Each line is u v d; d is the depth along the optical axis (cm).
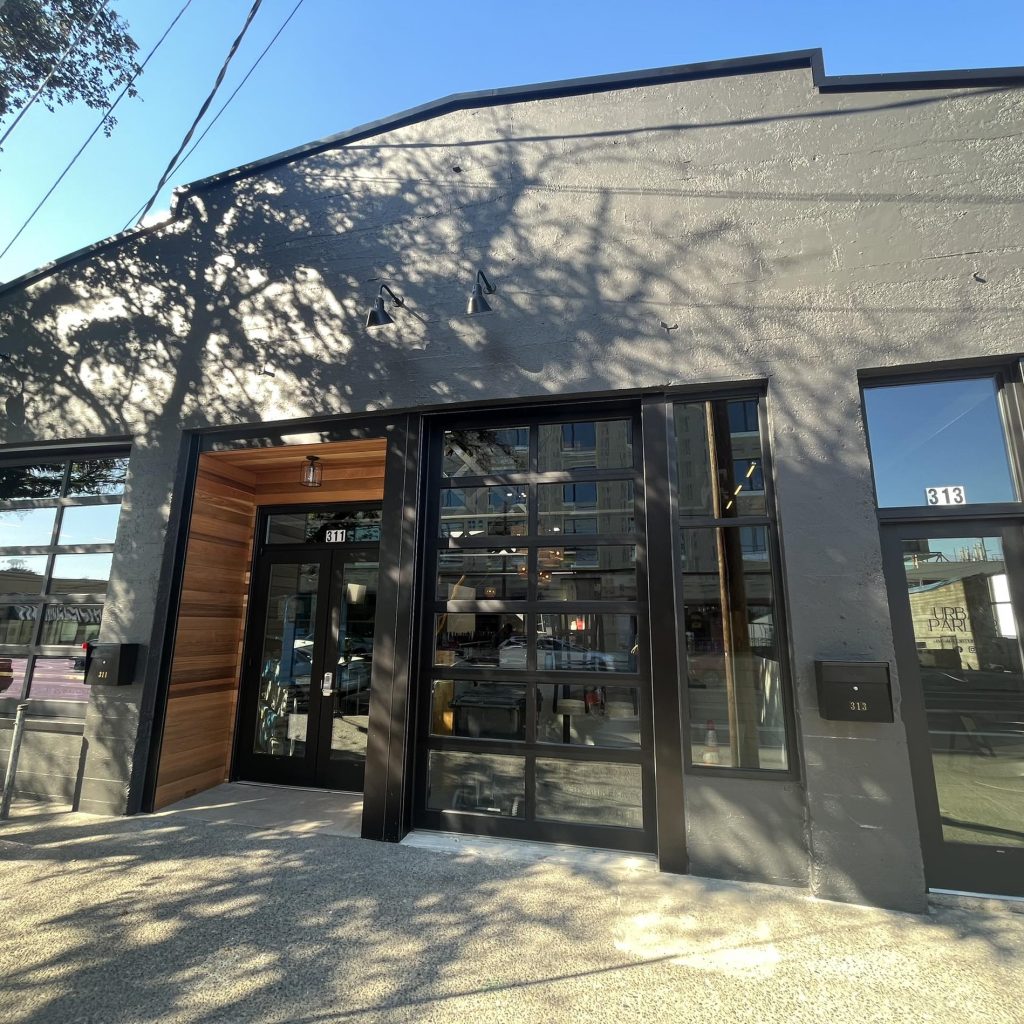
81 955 259
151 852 375
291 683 548
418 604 440
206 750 517
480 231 467
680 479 402
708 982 245
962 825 335
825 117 414
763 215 411
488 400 439
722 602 379
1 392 566
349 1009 226
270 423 491
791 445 375
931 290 374
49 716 500
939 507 363
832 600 352
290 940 274
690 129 436
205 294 525
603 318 425
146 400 523
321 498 568
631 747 394
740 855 345
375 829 402
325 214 508
